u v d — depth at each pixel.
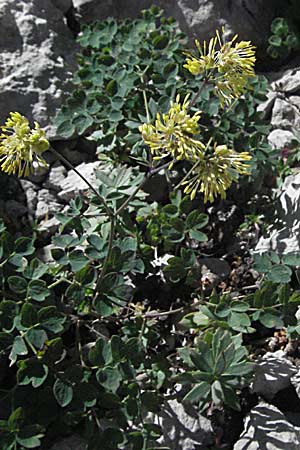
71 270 2.98
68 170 4.04
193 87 3.72
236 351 2.77
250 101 3.71
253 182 3.67
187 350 2.88
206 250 3.64
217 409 2.99
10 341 2.72
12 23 4.32
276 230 3.54
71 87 4.30
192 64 2.75
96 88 3.92
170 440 2.87
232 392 2.65
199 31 4.56
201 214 3.17
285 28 4.46
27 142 2.58
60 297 3.29
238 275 3.50
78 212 3.15
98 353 2.72
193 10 4.55
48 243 3.75
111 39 4.14
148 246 3.18
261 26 4.62
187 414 2.92
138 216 3.44
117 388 2.69
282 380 3.02
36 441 2.62
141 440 2.70
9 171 2.68
